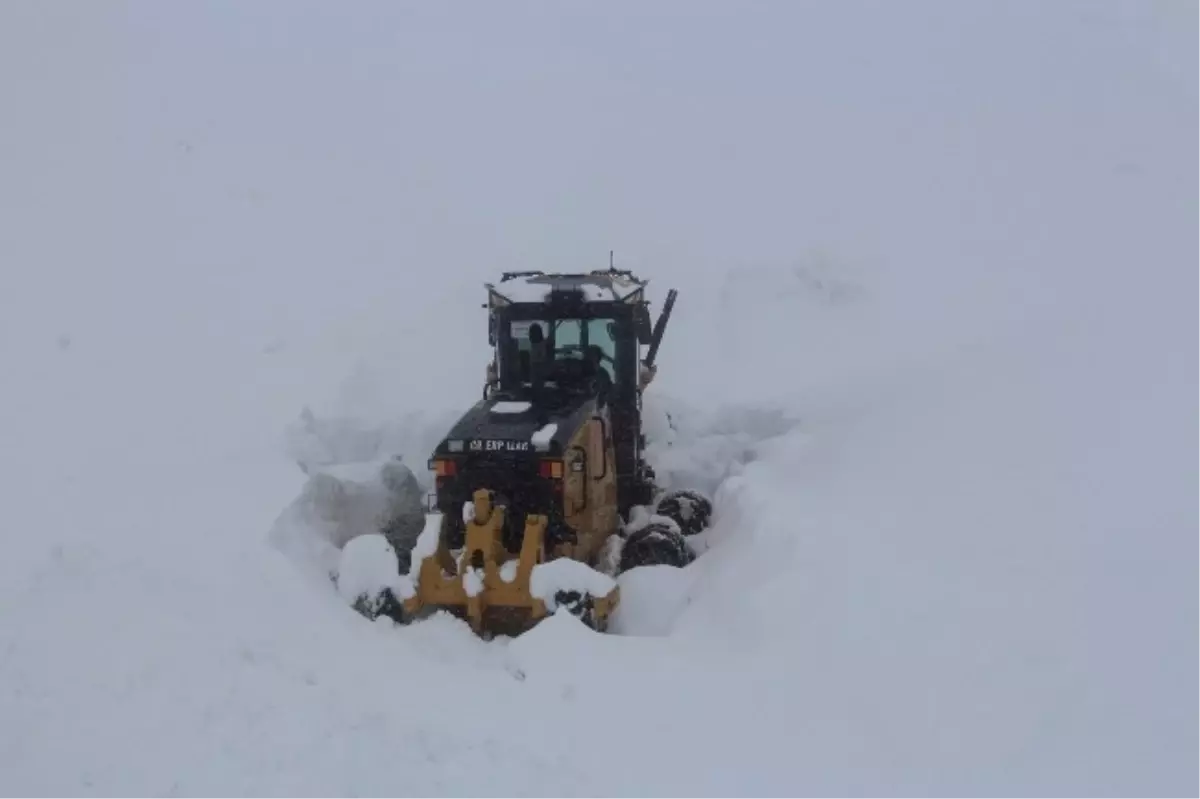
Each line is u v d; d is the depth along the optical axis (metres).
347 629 6.51
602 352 8.88
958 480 7.42
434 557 6.86
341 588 6.94
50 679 5.46
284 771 4.86
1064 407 7.85
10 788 4.73
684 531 8.91
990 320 10.94
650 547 8.07
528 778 4.95
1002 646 5.72
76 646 5.75
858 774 5.08
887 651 5.89
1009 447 7.58
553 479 7.22
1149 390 7.70
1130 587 5.88
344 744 5.07
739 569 7.18
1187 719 5.01
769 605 6.50
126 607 6.16
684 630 6.77
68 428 10.43
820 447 8.98
